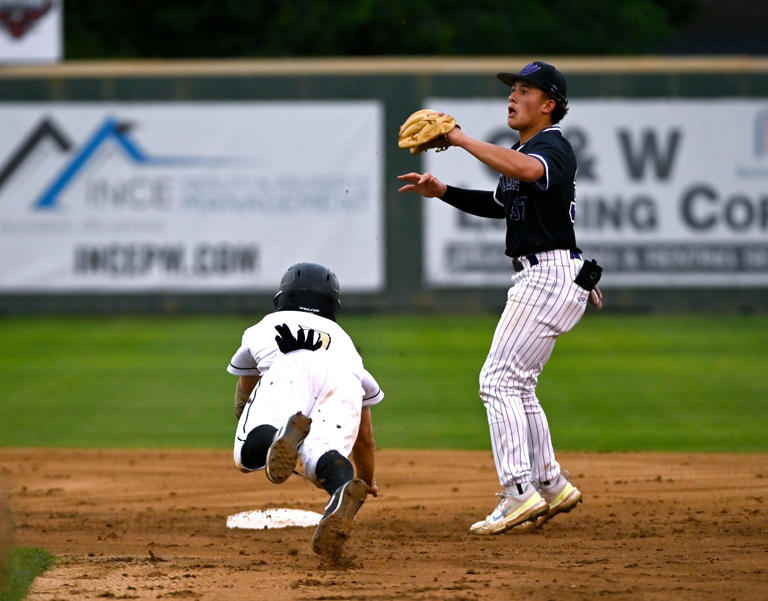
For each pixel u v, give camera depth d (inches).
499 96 2901.1
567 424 1534.2
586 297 823.7
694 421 1553.9
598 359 2187.5
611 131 2908.5
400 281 2923.2
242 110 2930.6
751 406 1679.4
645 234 2908.5
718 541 795.4
